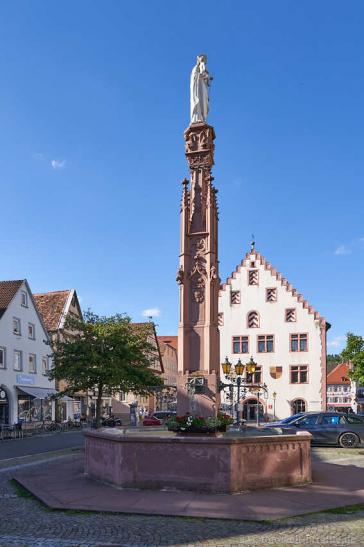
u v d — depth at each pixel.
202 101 17.30
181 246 16.44
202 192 16.64
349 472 14.25
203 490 11.11
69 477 13.55
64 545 7.68
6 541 7.90
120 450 11.71
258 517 9.09
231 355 54.75
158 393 64.81
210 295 15.99
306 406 52.28
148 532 8.31
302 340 53.44
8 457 20.20
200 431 13.36
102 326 30.16
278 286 54.72
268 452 11.73
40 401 46.97
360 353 41.31
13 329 44.16
